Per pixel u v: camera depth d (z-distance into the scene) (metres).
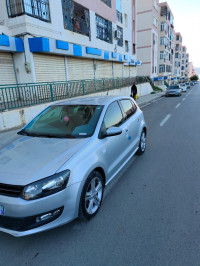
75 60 13.83
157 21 37.81
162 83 41.97
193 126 7.56
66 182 2.06
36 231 1.95
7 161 2.26
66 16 12.43
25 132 3.20
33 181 1.93
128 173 3.78
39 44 9.66
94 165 2.41
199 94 25.70
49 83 10.12
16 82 10.37
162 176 3.61
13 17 9.67
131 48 24.42
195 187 3.19
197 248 2.00
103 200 2.91
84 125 2.93
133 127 4.00
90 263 1.88
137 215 2.55
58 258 1.94
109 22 18.23
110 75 19.55
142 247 2.04
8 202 1.92
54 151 2.38
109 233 2.25
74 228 2.35
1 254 2.00
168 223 2.38
